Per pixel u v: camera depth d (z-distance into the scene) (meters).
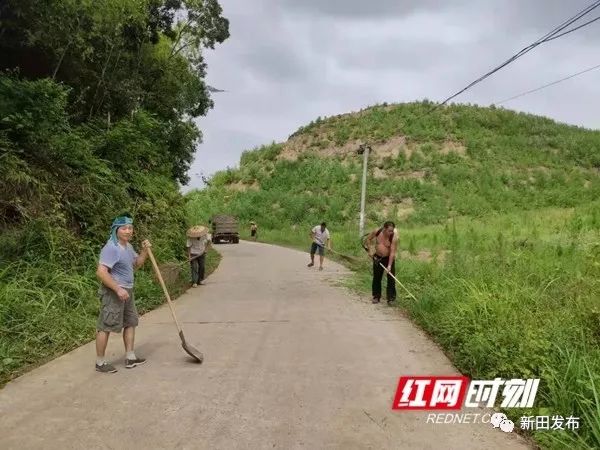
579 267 9.57
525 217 27.47
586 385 4.24
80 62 15.82
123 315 5.98
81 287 8.73
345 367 5.98
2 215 9.37
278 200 55.88
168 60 21.33
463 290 8.14
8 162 9.52
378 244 10.20
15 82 10.91
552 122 72.94
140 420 4.47
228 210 55.56
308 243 34.16
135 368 5.96
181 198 18.30
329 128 72.12
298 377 5.62
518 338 5.60
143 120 15.84
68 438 4.12
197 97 23.00
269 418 4.52
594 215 21.31
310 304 10.27
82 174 11.81
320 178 58.22
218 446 3.99
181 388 5.27
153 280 11.28
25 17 12.56
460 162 57.78
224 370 5.88
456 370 5.84
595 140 65.06
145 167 17.12
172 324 8.38
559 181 53.62
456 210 46.09
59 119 11.46
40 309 7.55
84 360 6.28
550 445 3.96
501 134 66.81
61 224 10.08
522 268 9.69
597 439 3.82
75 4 13.02
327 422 4.44
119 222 6.01
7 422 4.43
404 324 8.32
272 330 7.91
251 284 13.42
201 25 22.84
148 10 18.08
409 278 11.56
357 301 10.59
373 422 4.45
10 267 8.12
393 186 52.41
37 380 5.53
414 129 65.31
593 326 5.89
